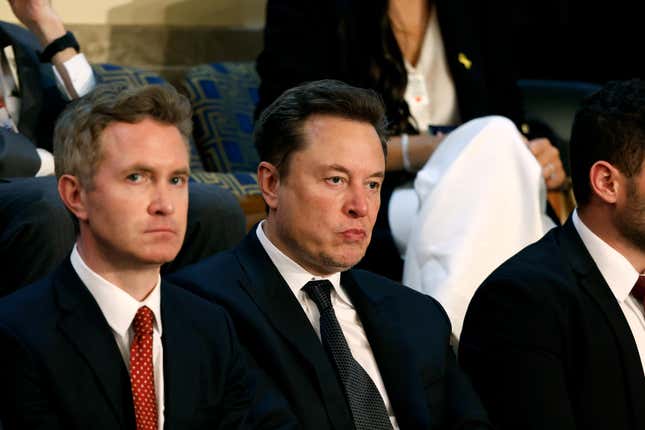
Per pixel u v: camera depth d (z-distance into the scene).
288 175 7.58
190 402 6.36
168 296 6.67
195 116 13.78
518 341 7.93
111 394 6.13
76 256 6.42
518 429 7.79
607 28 17.97
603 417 7.80
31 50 11.02
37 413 6.00
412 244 10.56
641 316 8.26
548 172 11.73
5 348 6.07
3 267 8.44
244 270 7.70
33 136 10.79
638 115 8.08
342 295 7.93
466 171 10.73
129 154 6.20
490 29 13.09
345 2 12.29
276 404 7.03
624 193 8.13
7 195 8.57
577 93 14.48
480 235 10.41
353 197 7.45
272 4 12.65
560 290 8.02
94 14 14.35
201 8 15.31
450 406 7.75
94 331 6.20
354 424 7.30
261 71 12.59
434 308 8.20
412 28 12.70
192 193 9.55
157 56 14.88
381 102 7.73
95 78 11.12
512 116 13.12
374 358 7.83
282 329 7.38
